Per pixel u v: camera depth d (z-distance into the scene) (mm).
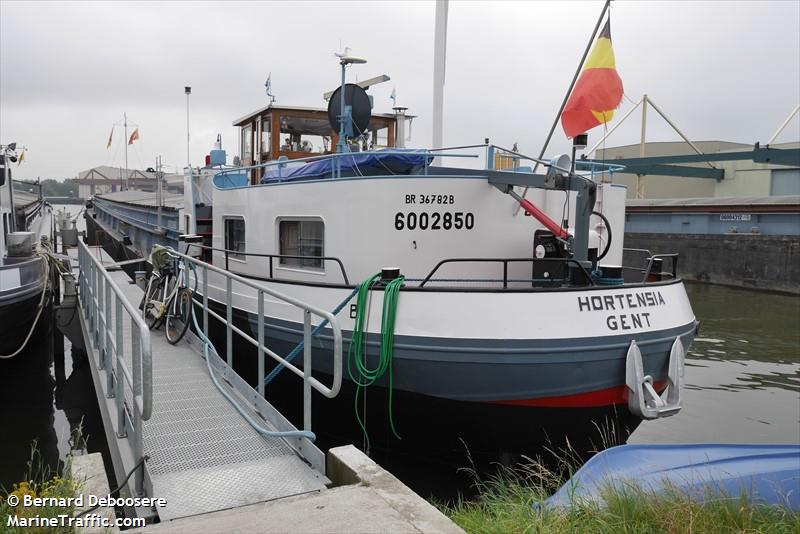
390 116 10320
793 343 14711
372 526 3340
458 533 3266
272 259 7559
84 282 11414
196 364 7039
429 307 5734
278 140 9930
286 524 3371
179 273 8461
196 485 4109
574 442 5918
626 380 5660
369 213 6672
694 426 8922
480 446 6031
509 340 5531
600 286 5738
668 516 3777
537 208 6824
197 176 11727
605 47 6355
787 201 24172
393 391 6027
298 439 4711
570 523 3824
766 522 3922
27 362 12617
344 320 6230
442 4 8586
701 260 26062
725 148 50625
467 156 7035
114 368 6070
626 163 38688
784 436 8562
